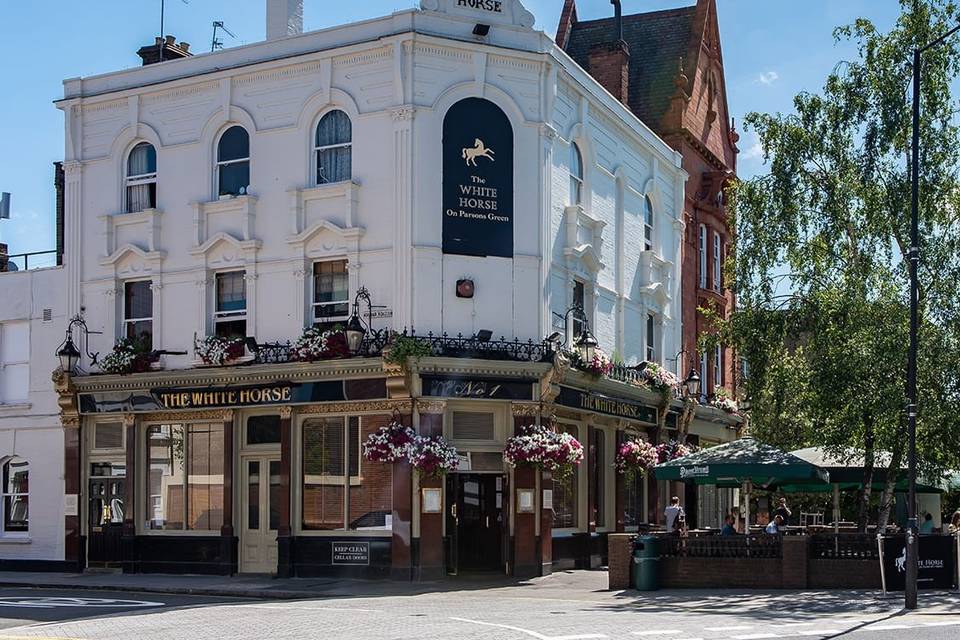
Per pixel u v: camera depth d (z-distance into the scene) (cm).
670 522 3141
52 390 3083
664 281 3631
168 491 2889
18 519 3128
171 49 3491
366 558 2619
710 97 4228
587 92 3064
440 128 2695
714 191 4047
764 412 2769
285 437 2714
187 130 2959
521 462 2612
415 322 2631
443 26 2722
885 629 1641
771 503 4234
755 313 2752
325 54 2775
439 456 2522
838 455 2586
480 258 2703
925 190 2639
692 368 3847
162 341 2927
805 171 2788
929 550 2200
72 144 3094
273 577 2702
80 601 2191
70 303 3062
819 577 2273
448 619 1805
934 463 2566
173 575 2823
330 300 2766
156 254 2939
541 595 2277
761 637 1562
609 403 3066
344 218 2736
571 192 3022
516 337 2709
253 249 2823
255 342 2752
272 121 2853
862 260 2691
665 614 1869
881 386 2470
